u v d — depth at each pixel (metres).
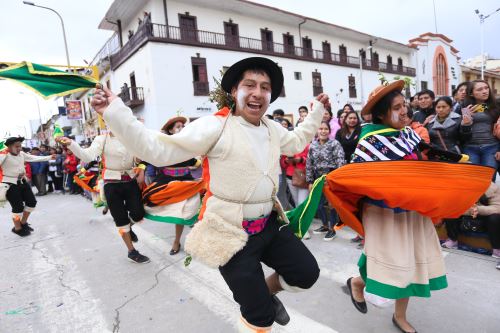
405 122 2.22
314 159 4.45
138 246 4.84
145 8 17.53
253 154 1.78
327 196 2.29
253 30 20.55
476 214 3.46
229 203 1.78
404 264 2.05
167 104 16.62
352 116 4.62
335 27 23.88
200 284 3.40
